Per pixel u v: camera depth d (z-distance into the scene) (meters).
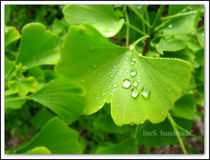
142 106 0.15
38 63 0.20
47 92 0.19
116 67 0.16
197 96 0.32
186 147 0.33
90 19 0.19
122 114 0.14
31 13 0.31
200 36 0.18
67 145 0.19
